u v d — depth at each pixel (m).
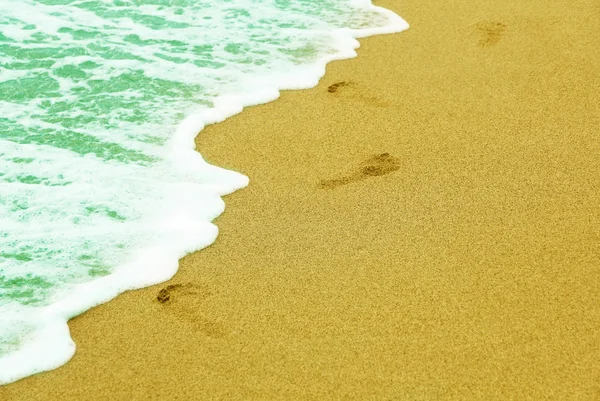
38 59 4.62
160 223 3.29
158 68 4.57
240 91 4.33
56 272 3.01
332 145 3.83
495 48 4.75
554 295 2.83
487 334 2.67
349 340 2.66
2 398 2.46
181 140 3.87
